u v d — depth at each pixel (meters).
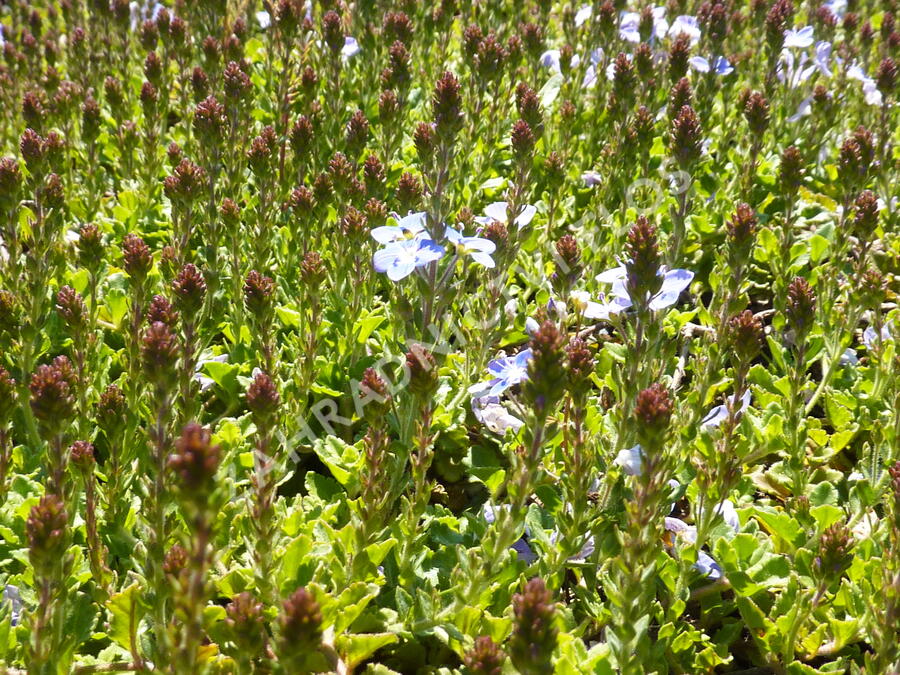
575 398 0.26
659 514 0.26
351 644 0.26
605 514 0.28
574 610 0.29
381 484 0.27
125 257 0.29
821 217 0.44
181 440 0.21
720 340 0.30
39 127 0.39
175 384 0.25
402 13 0.46
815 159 0.47
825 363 0.35
